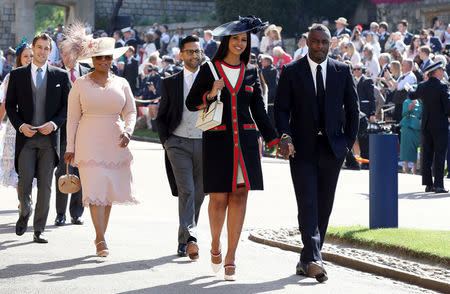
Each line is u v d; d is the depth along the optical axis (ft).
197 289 73.00
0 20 476.54
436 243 87.81
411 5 365.81
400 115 192.13
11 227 104.99
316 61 78.64
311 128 78.59
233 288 73.56
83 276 77.77
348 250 90.22
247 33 76.95
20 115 96.53
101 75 88.22
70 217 113.60
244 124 76.84
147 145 228.02
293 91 79.00
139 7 495.41
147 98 262.88
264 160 198.39
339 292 72.64
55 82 96.53
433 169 161.27
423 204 132.67
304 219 78.43
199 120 76.43
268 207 127.44
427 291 74.18
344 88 79.66
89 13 479.00
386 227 98.32
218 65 76.84
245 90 76.95
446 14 355.15
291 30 372.58
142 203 131.03
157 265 83.25
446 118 149.89
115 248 92.22
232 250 77.10
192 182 88.74
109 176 87.10
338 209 125.29
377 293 72.49
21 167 94.99
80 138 87.40
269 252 92.32
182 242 88.17
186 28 416.46
